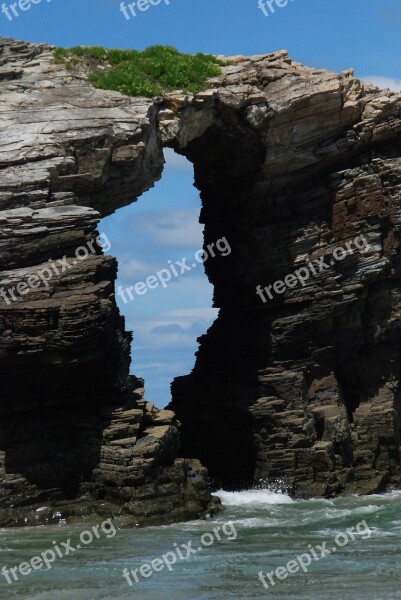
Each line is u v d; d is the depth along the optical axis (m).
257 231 80.19
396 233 78.69
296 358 79.44
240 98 74.06
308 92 75.81
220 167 80.00
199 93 73.00
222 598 45.97
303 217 79.44
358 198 78.38
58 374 62.72
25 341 60.94
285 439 77.44
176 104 72.19
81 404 65.31
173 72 74.06
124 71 73.38
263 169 77.94
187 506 64.25
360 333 79.56
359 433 79.38
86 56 75.00
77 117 68.50
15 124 67.50
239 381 81.00
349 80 77.81
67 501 63.34
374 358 80.88
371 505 71.25
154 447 63.47
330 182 79.12
